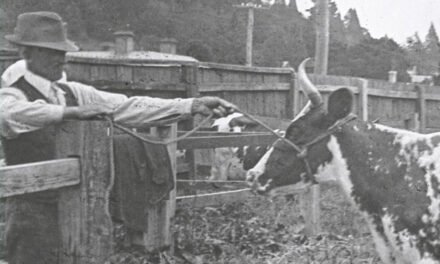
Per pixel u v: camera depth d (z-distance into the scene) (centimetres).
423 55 2914
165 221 543
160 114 424
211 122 1000
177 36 3331
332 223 742
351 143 427
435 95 1466
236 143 625
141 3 3216
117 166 449
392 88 1377
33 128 368
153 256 530
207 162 1055
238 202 693
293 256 579
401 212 405
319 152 434
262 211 751
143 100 427
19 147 387
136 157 459
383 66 3044
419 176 409
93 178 345
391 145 425
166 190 480
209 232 607
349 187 428
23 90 390
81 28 2930
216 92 1018
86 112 356
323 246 599
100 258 348
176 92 911
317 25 814
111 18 3077
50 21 396
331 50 3194
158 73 920
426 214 398
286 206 787
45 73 399
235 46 3712
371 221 427
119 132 508
